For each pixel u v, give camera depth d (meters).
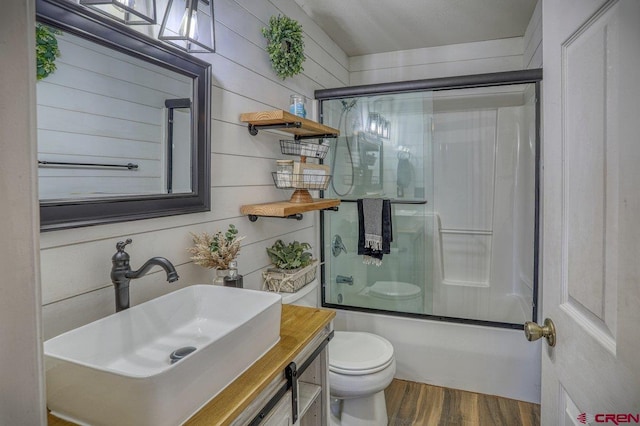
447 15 2.48
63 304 0.95
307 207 1.79
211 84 1.43
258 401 0.89
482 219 3.03
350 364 1.73
